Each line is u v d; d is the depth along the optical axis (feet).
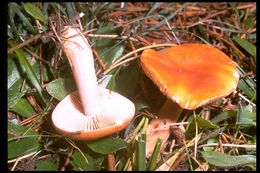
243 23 1.44
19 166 1.04
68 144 1.09
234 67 1.07
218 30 1.43
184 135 1.09
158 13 1.45
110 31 1.30
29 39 1.18
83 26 1.31
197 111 1.18
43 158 1.07
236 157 1.05
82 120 1.03
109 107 1.04
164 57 1.08
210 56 1.09
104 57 1.23
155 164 1.00
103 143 1.02
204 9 1.49
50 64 1.20
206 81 1.03
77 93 1.07
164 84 1.00
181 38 1.37
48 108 1.12
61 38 0.97
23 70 1.17
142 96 1.18
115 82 1.17
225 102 1.19
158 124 1.11
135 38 1.31
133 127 1.13
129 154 1.05
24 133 1.06
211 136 1.10
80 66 0.98
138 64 1.20
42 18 1.22
